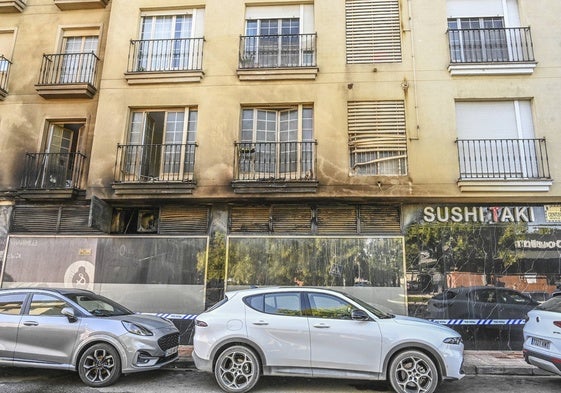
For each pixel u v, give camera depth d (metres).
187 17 11.62
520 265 9.79
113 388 6.43
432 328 6.26
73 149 11.81
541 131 9.95
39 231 11.10
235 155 10.41
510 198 9.82
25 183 11.20
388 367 6.11
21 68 12.01
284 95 10.67
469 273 9.84
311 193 10.02
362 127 10.41
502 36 10.60
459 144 10.12
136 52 11.35
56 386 6.50
